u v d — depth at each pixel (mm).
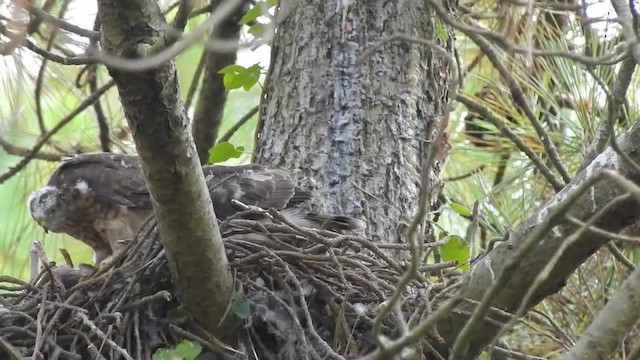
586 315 10484
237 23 11477
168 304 9000
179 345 8391
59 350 8477
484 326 8797
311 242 9180
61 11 10297
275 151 10445
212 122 12539
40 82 11461
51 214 10453
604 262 10578
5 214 12969
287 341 8867
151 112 7469
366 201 10102
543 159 11414
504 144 11695
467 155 11805
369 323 8812
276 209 9516
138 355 8352
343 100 10367
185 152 7754
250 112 12234
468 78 11922
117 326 8562
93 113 13125
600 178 6035
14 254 12562
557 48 10922
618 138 8570
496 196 11320
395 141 10297
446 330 8820
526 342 10602
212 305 8703
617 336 6699
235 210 9828
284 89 10586
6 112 11656
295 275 8938
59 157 12031
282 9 9031
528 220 8781
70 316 8734
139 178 10461
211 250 8336
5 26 7535
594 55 10742
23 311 8789
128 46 7148
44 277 9102
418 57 10539
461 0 12297
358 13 10555
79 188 10367
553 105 11086
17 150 11766
